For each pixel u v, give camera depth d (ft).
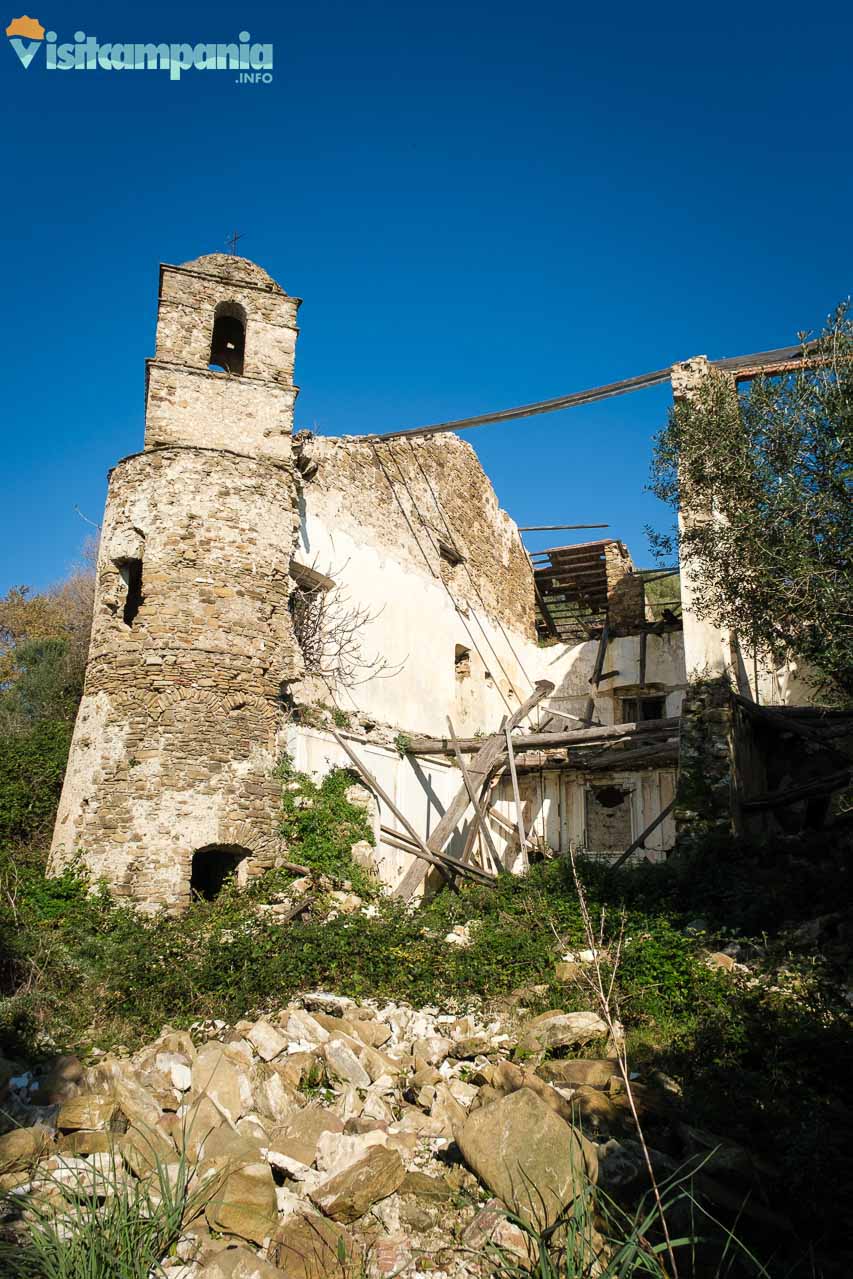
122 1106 21.89
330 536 61.00
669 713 78.95
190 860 45.50
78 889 43.83
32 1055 27.71
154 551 49.60
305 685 55.93
